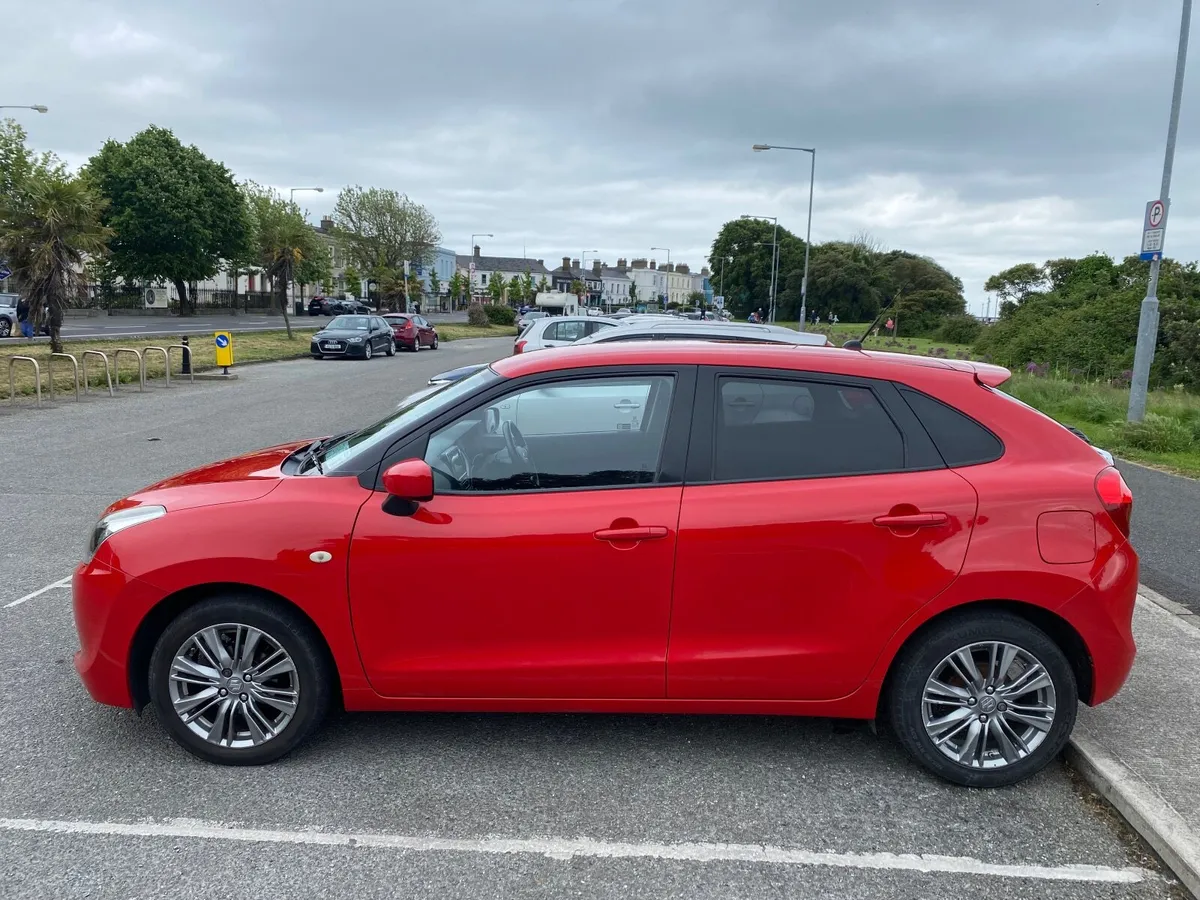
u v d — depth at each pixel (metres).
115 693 3.39
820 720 3.90
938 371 3.47
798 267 89.38
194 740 3.38
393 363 26.78
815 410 3.37
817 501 3.21
